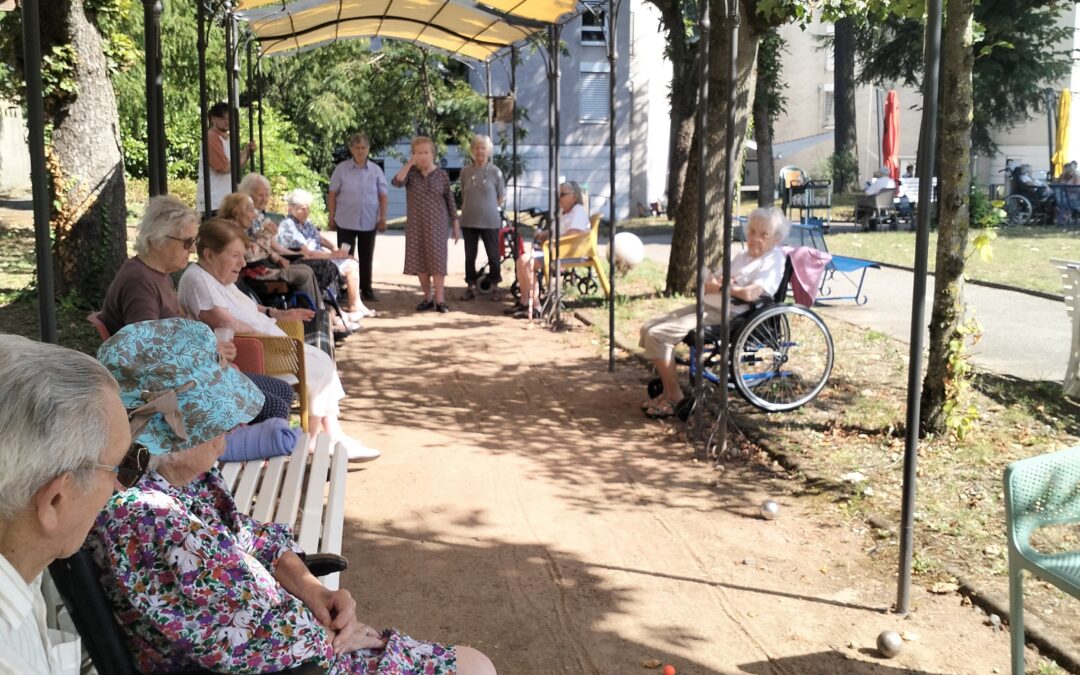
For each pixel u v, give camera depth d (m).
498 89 30.34
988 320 10.70
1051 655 4.04
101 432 1.85
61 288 10.58
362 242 12.34
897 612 4.42
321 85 27.36
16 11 10.15
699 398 6.79
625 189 31.47
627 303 11.91
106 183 10.55
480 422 7.26
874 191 22.73
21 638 1.73
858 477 5.93
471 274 12.59
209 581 2.44
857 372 8.37
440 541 5.16
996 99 26.58
